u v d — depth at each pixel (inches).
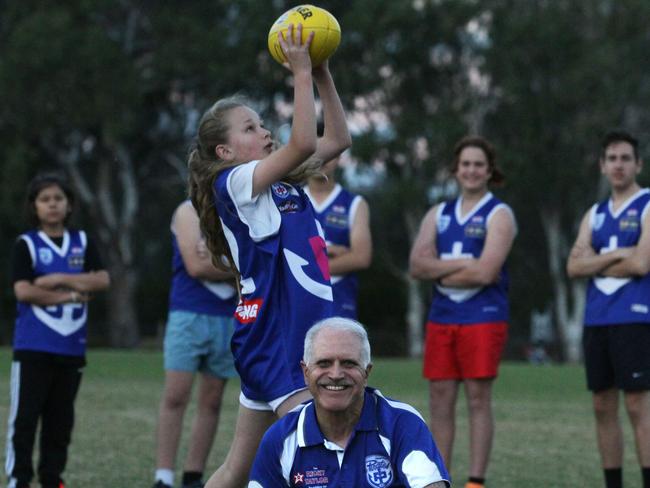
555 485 573.0
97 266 557.0
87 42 2714.1
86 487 548.7
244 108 371.9
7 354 1811.0
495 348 558.3
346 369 309.3
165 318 3420.3
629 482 592.1
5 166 2711.6
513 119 2851.9
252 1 2819.9
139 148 3132.4
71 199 561.6
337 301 581.3
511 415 906.1
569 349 3011.8
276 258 357.1
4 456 644.1
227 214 361.4
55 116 2753.4
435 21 2837.1
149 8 3006.9
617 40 2886.3
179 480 592.1
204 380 553.3
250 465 373.1
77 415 855.7
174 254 562.9
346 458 313.3
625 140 555.8
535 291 3321.9
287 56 354.0
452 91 2999.5
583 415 912.3
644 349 534.6
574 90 2790.4
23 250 542.9
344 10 2989.7
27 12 2888.8
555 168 2844.5
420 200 2792.8
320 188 589.0
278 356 354.3
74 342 540.7
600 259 545.6
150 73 2918.3
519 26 2787.9
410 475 308.0
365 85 2817.4
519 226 3284.9
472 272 554.9
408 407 319.6
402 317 3415.4
